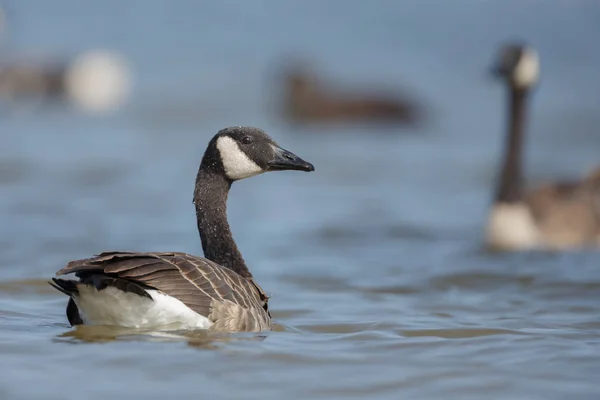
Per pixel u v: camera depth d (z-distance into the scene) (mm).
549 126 32750
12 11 48469
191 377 8406
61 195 21781
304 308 12398
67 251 16234
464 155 29109
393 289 13891
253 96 38875
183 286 9281
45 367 8602
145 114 35750
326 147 30688
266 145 11086
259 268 15492
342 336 10344
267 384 8320
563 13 48031
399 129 35594
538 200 18938
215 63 43125
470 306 12625
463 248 17641
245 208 21562
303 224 19688
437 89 40375
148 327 9297
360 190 23875
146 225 18828
